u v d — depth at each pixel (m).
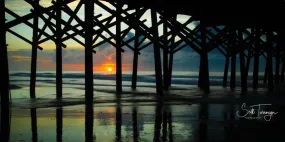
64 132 5.59
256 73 19.41
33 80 12.27
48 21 10.48
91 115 7.55
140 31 11.50
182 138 5.14
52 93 15.29
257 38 15.20
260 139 5.15
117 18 10.75
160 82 12.09
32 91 12.27
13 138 5.16
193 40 12.88
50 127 6.04
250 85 22.55
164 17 12.15
